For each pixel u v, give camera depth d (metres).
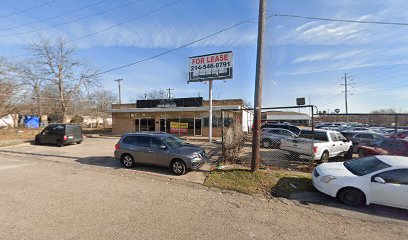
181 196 5.76
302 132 13.51
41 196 5.56
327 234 3.92
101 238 3.59
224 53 17.67
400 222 4.48
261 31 7.23
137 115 25.92
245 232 3.90
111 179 7.32
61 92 32.25
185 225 4.12
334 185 5.45
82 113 43.19
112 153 12.93
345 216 4.73
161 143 8.62
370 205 5.31
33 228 3.89
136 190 6.17
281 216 4.65
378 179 5.04
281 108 8.68
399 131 15.02
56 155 12.31
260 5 7.22
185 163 7.93
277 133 14.43
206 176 7.76
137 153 8.85
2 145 16.58
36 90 30.17
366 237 3.85
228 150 9.63
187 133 23.31
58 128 16.38
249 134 25.47
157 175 7.90
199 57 18.48
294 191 6.21
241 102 21.66
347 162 6.46
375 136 14.76
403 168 4.98
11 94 24.91
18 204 5.02
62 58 31.62
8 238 3.56
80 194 5.75
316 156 9.30
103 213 4.57
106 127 43.47
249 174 7.41
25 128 30.88
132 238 3.61
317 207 5.20
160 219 4.34
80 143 18.08
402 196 4.82
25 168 9.04
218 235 3.77
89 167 9.25
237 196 5.87
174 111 23.53
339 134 11.20
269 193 6.09
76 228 3.91
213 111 22.06
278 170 8.37
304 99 8.49
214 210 4.88
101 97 47.84
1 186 6.43
